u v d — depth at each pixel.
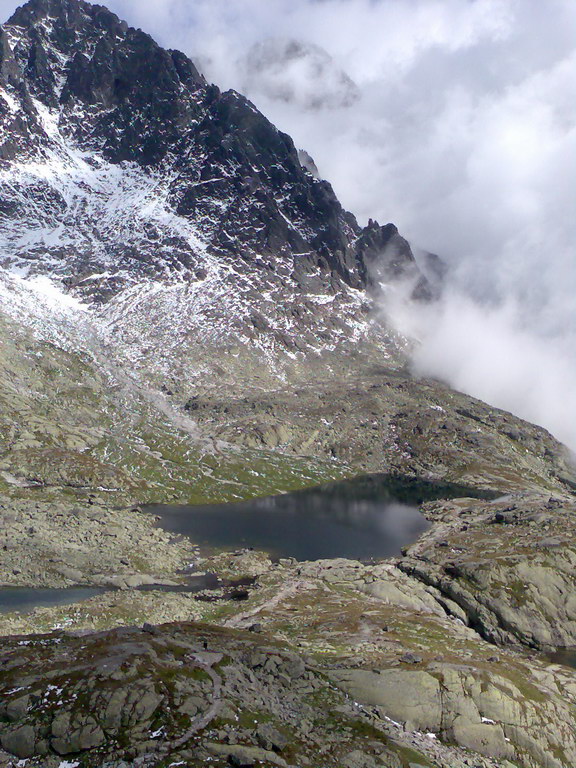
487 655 111.44
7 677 72.31
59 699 67.69
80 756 61.09
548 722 87.44
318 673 87.75
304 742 68.00
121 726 65.00
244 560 178.12
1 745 62.78
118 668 73.12
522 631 138.38
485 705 86.38
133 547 178.88
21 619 121.12
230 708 69.62
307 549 198.75
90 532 182.75
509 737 83.62
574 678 108.56
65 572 154.12
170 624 101.25
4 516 181.00
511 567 154.88
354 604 142.75
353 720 76.19
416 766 69.19
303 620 129.00
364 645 107.25
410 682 86.00
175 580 160.62
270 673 82.50
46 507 195.00
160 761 59.69
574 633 139.12
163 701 68.69
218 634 97.00
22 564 156.25
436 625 132.12
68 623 120.06
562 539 168.12
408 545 199.62
